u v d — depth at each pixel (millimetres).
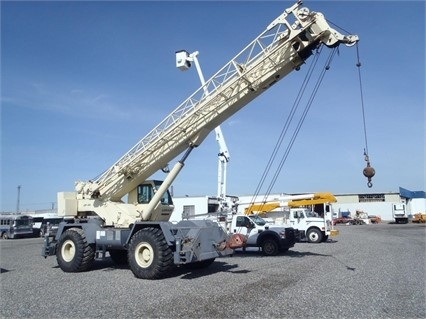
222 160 23859
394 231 36031
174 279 10719
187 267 12797
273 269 12219
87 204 13945
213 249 11820
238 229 18109
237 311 7059
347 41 11453
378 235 29859
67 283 10359
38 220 46656
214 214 16156
